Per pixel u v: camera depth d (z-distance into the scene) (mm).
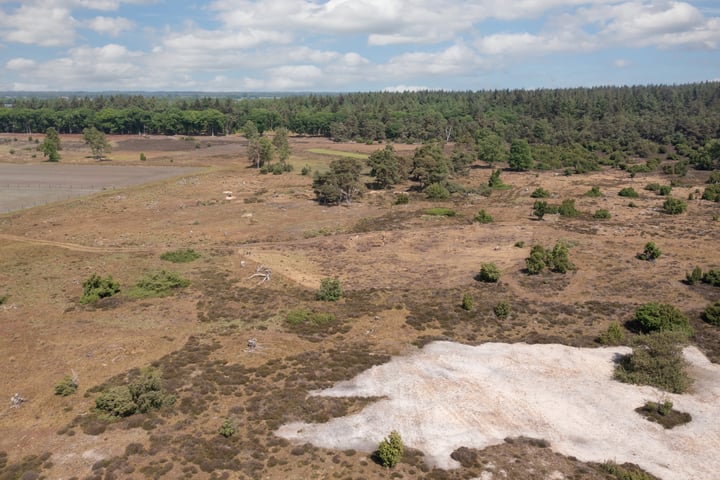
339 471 29062
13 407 35312
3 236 80250
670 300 51969
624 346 44656
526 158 142875
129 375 39156
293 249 72312
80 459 29828
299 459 29984
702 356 42906
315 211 98562
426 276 60938
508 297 54406
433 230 81000
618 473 29266
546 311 51156
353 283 59219
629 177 132250
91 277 55031
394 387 38250
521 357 43000
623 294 53938
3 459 30016
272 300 54000
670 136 197750
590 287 55906
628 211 91625
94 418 33906
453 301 53656
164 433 32125
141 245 76688
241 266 64062
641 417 35250
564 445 32344
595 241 71938
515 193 113438
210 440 31562
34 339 45156
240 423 33344
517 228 80688
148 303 53188
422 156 123000
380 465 29672
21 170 149125
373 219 91688
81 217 93188
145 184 125625
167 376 39000
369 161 126125
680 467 30422
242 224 88812
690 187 114750
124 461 29344
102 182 130625
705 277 55406
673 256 64062
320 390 37719
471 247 71812
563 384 39156
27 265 65250
